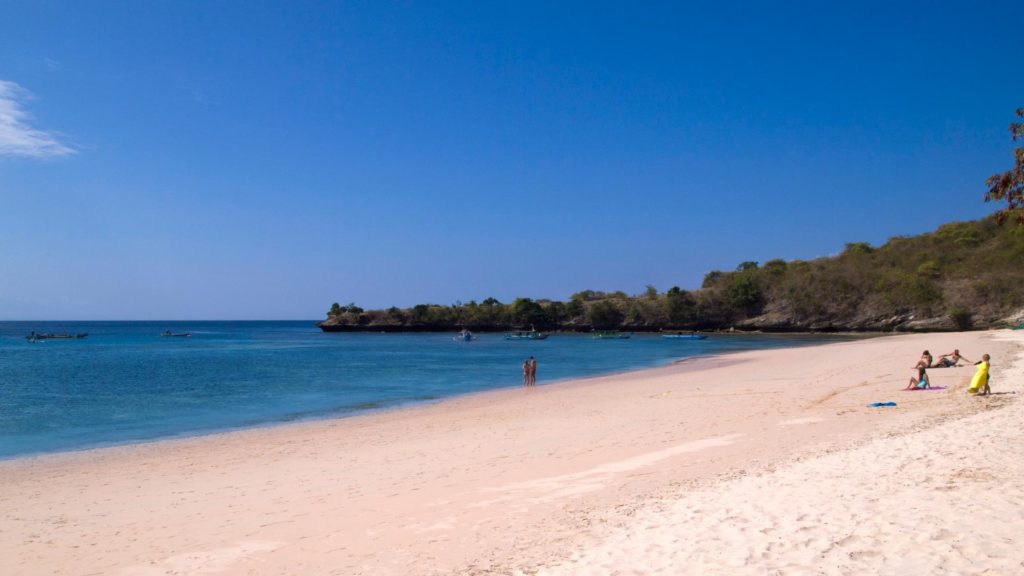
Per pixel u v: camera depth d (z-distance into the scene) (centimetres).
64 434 2342
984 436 1317
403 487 1312
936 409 1855
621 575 724
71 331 19075
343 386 3991
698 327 15262
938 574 640
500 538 928
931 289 12550
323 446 1953
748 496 1006
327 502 1220
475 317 17100
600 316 16175
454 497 1198
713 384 3275
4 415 2816
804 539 779
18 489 1503
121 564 920
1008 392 2105
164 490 1427
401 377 4600
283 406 3064
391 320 17712
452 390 3709
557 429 2016
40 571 905
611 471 1342
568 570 761
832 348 6081
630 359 6369
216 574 862
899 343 6272
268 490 1361
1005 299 11506
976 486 941
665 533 859
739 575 688
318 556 909
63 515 1226
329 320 18075
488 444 1802
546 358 6688
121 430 2422
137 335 15425
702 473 1242
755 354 6222
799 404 2253
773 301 14725
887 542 742
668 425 1955
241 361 6431
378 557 886
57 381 4356
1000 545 697
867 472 1093
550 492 1189
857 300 13612
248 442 2106
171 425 2530
